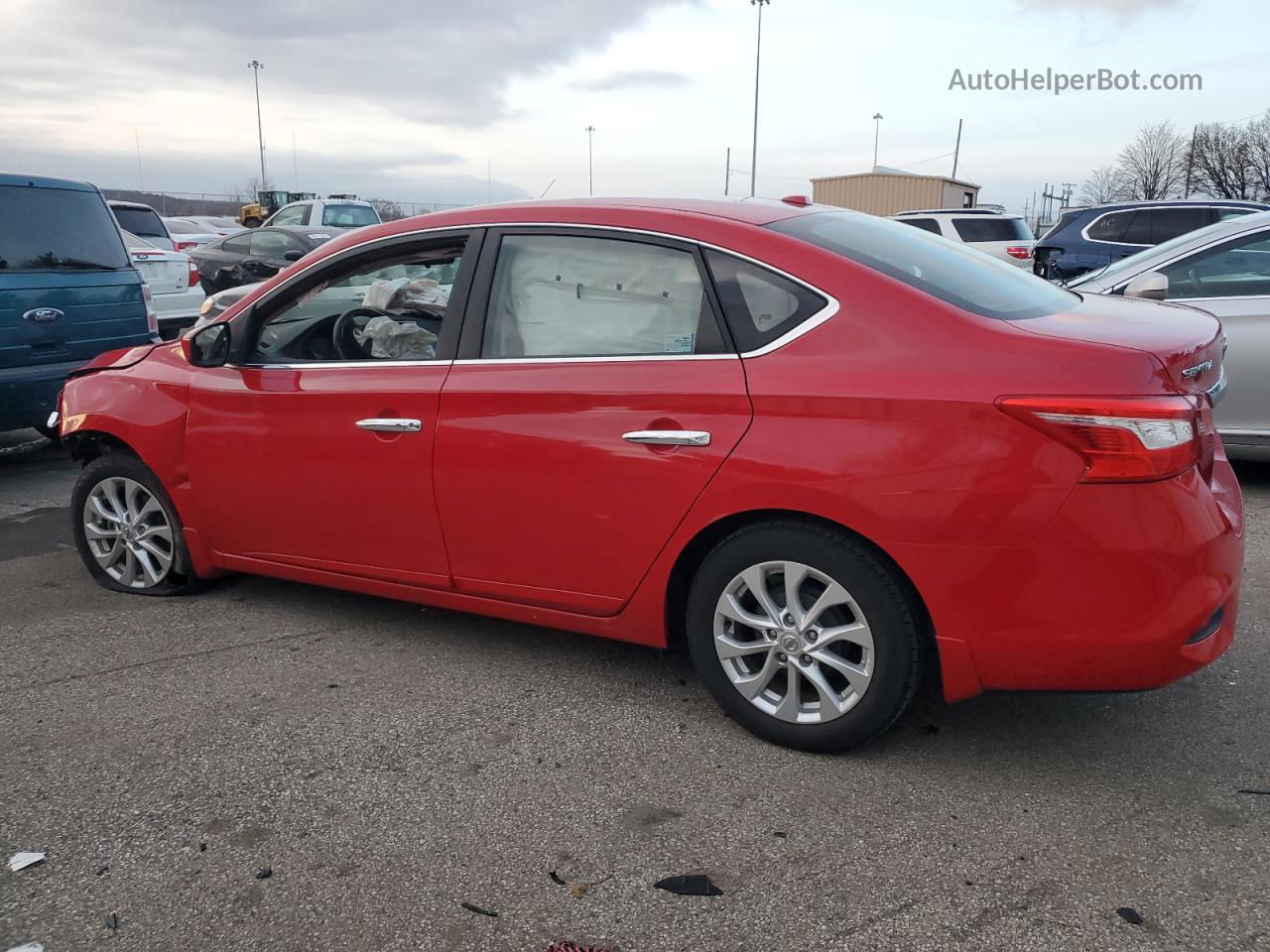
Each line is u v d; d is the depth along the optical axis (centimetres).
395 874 257
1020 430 262
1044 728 324
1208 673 358
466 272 353
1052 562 263
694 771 302
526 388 330
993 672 277
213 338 409
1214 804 280
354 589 392
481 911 243
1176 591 261
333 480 375
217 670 376
